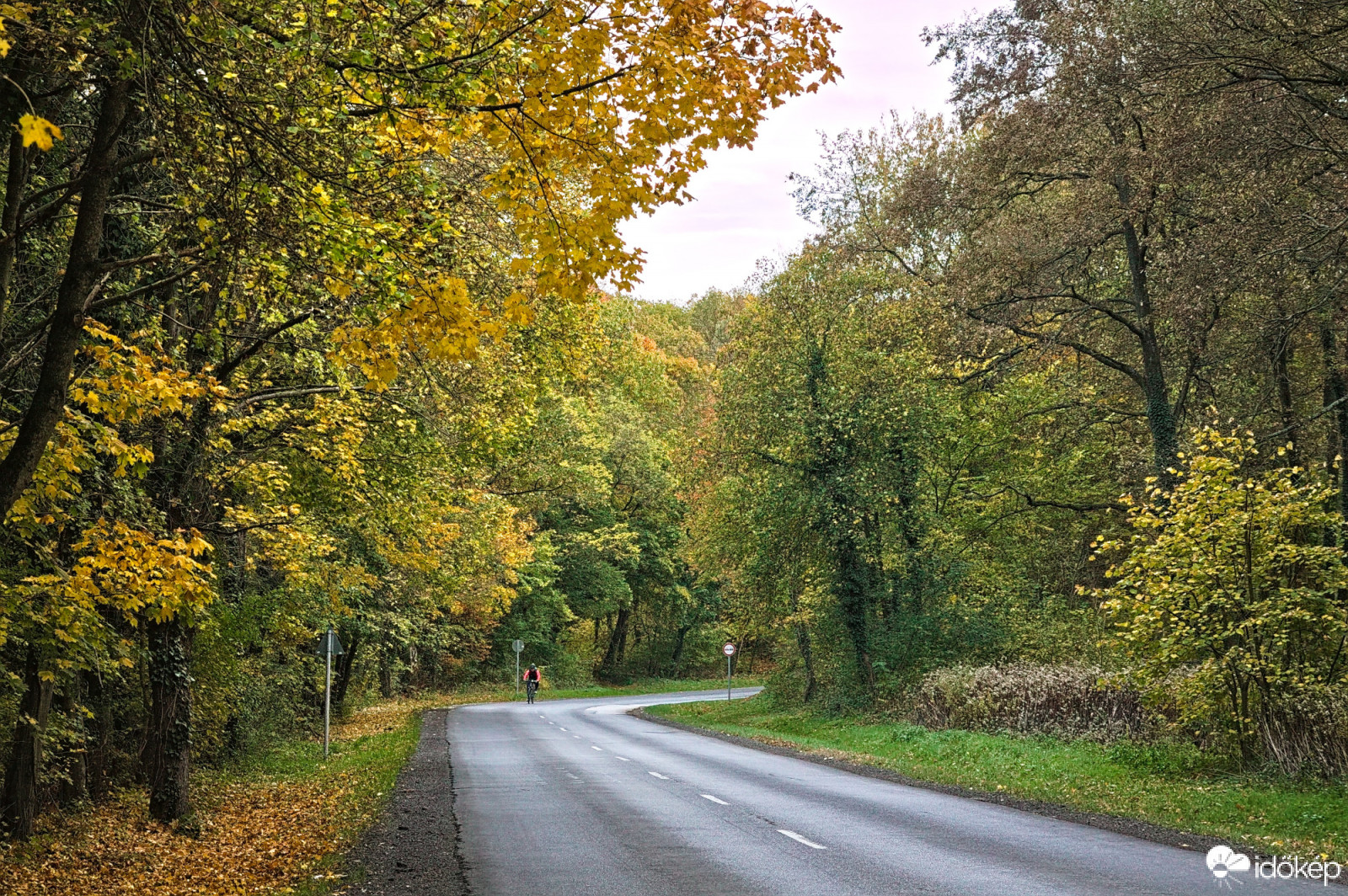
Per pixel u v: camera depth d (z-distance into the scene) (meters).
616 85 6.61
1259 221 18.03
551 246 6.85
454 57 7.09
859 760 21.72
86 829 12.86
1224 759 16.33
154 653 13.93
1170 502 16.75
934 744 23.05
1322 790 13.65
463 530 27.81
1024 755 19.88
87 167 7.43
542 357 22.00
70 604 9.50
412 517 20.44
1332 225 17.69
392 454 19.66
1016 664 26.36
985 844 10.93
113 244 11.83
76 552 9.91
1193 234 20.95
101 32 6.79
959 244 29.02
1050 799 14.77
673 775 18.73
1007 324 26.83
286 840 12.60
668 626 77.38
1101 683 17.70
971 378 29.03
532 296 17.52
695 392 70.00
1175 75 18.95
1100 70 21.83
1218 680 15.84
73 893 9.98
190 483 13.43
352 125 7.85
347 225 7.52
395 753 22.95
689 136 6.68
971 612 30.73
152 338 11.42
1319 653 15.53
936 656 30.14
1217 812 12.85
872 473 31.69
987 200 26.84
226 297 11.14
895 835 11.62
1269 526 15.73
